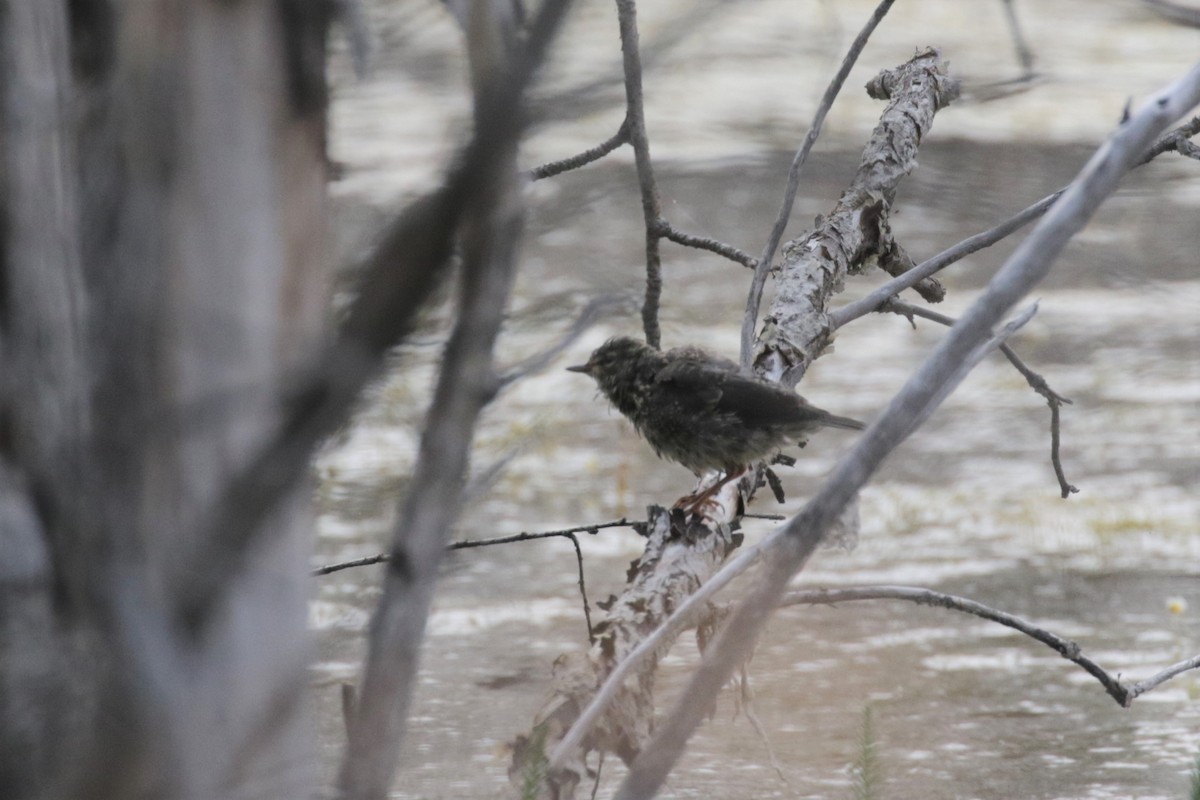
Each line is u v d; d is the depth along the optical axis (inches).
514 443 687.1
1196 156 438.6
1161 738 608.1
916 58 531.8
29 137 163.8
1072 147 534.6
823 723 611.8
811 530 232.8
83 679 158.6
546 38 133.9
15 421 162.9
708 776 555.5
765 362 432.8
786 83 490.3
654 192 425.1
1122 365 1198.9
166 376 164.4
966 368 247.9
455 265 168.1
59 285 164.7
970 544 878.4
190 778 152.4
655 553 354.0
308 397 142.9
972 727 605.6
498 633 701.3
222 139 165.0
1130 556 846.5
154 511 159.8
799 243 467.2
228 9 164.2
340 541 592.1
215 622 157.5
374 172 183.5
